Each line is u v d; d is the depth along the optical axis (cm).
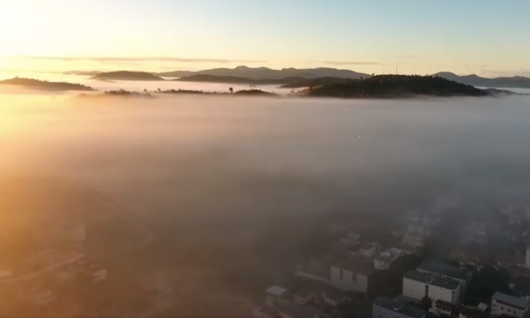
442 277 6341
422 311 5559
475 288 6309
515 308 5559
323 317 5697
